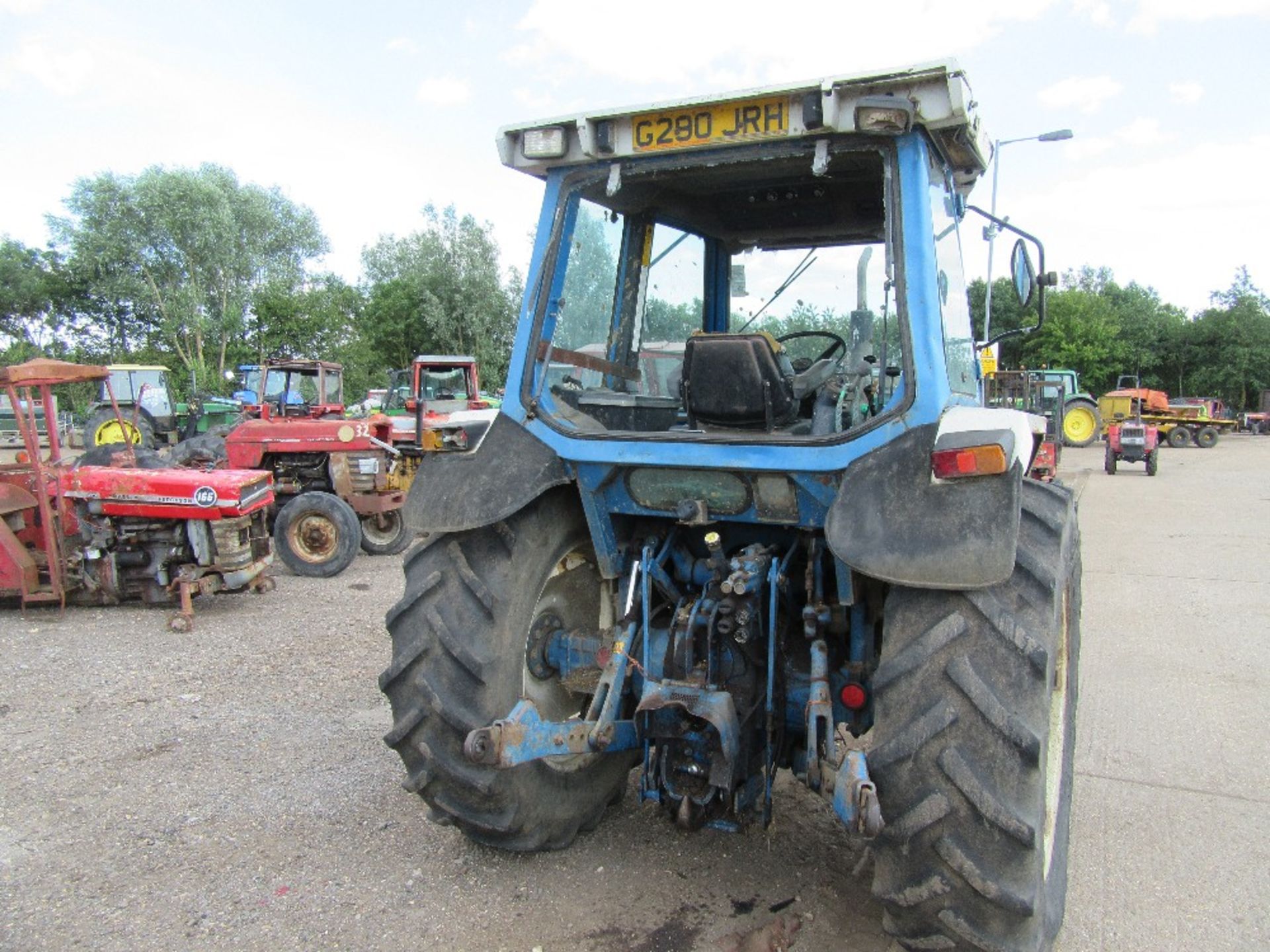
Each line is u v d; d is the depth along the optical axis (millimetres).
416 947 2678
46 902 2904
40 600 6816
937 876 2143
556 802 3045
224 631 6395
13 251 43938
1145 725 4504
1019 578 2340
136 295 41219
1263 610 6879
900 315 2447
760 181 3205
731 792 2713
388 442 9914
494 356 36156
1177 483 17016
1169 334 47844
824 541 2857
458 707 2754
